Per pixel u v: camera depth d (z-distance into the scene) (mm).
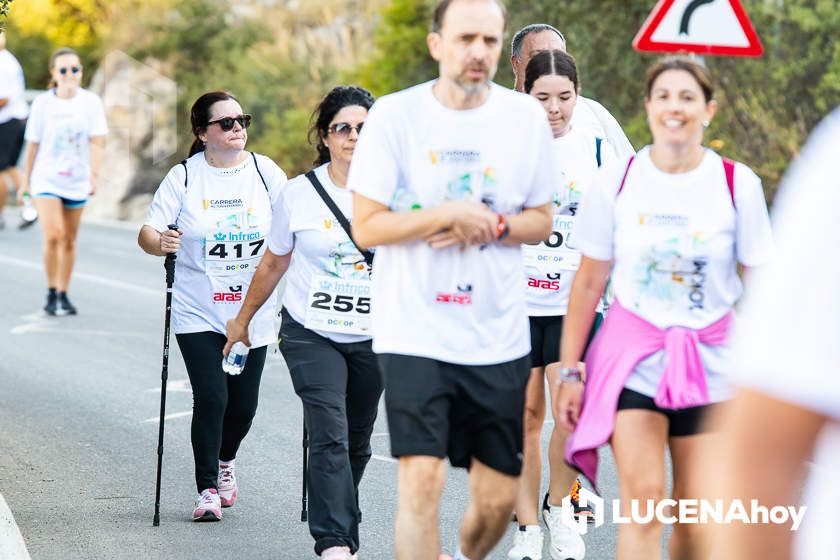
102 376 13930
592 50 24641
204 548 8156
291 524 8766
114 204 37188
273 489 9688
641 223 6145
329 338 7715
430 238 6008
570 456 6219
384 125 6129
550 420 11820
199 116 8688
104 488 9602
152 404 12602
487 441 6270
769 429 2604
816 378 2537
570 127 8414
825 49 20766
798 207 2596
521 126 6148
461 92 6043
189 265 8703
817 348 2547
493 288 6148
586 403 6230
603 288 6398
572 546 7918
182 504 9234
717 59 21812
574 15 24859
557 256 8211
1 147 26516
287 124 36281
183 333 8688
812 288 2557
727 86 21766
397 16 30766
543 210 6227
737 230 6113
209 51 40344
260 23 40844
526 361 6312
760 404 2604
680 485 6215
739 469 2646
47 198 17625
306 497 9156
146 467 10266
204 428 8688
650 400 6113
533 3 25500
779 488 2621
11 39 47156
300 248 7781
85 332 16672
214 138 8664
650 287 6148
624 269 6199
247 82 38125
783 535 2660
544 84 8242
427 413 6094
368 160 6133
